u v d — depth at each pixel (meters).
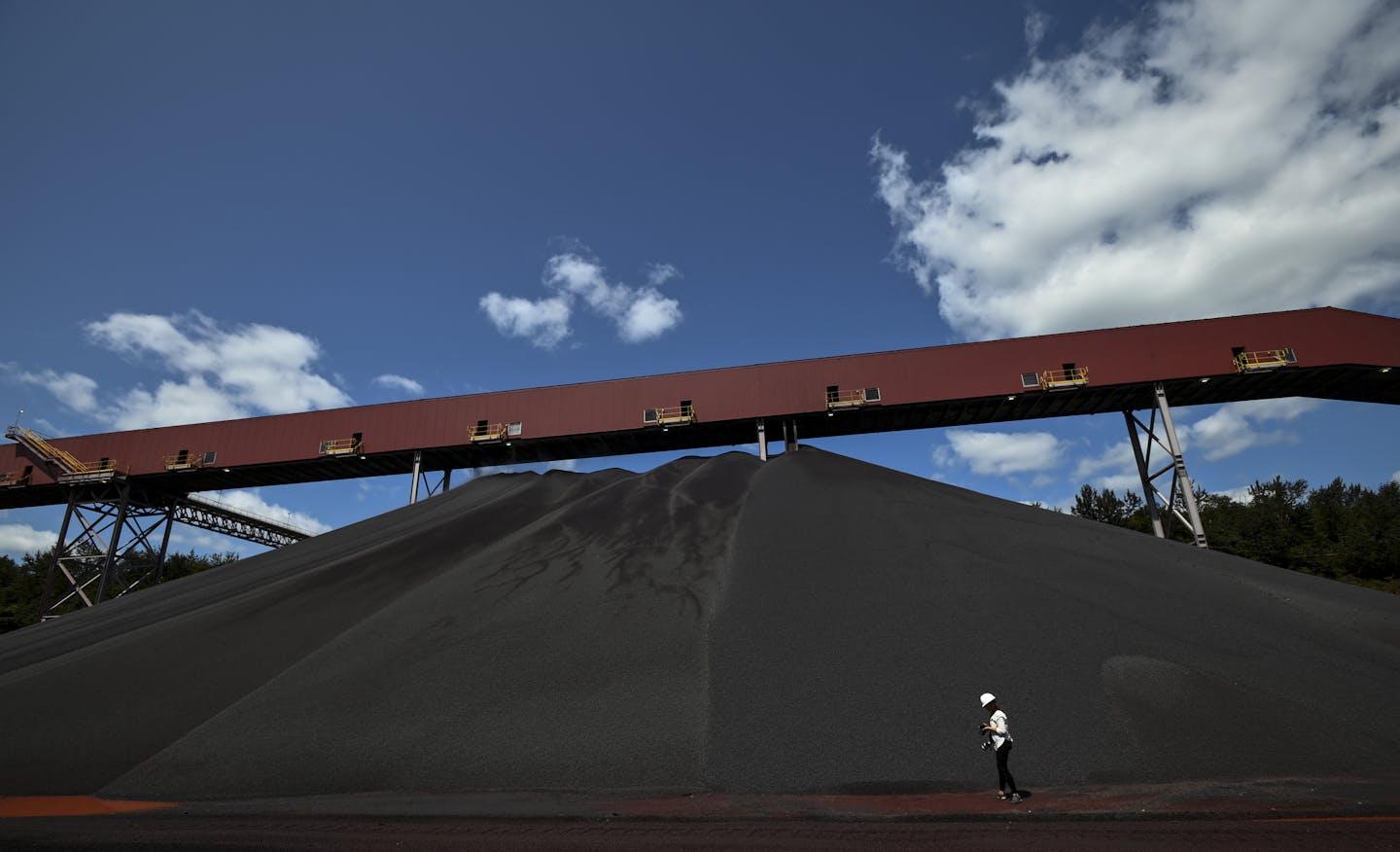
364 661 17.00
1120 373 39.09
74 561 47.50
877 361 41.72
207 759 13.63
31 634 25.41
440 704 14.98
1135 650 15.06
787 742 12.70
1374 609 18.64
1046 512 26.62
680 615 17.78
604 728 13.65
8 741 14.81
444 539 25.75
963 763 11.86
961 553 19.98
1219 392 40.88
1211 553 22.70
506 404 44.53
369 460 46.09
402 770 12.91
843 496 25.23
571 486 33.12
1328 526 52.97
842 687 14.19
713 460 34.03
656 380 43.34
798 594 18.05
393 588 21.78
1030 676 14.23
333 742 13.94
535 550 23.27
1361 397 41.88
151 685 17.00
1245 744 12.13
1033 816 9.53
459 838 9.19
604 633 17.30
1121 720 12.86
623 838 9.00
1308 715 12.92
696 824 9.70
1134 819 9.25
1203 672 14.24
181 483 50.03
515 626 18.08
